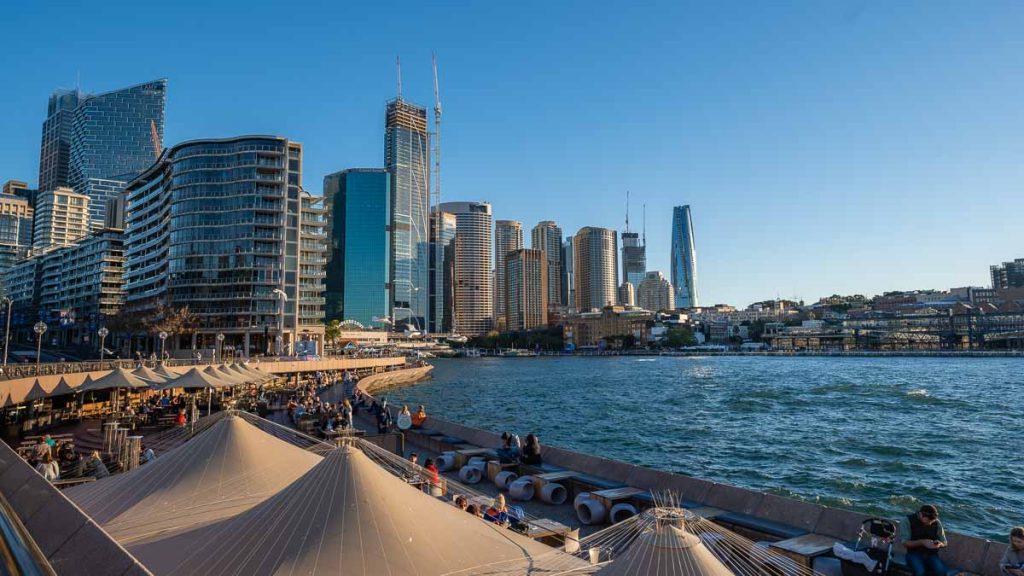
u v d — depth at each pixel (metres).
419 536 8.45
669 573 7.00
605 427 57.75
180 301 134.25
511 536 9.55
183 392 55.53
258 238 133.88
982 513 27.12
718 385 118.56
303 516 8.48
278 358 103.62
